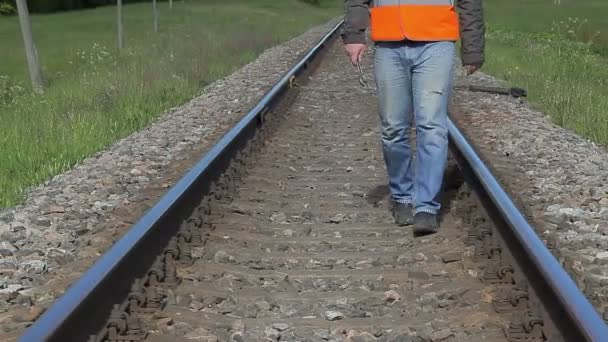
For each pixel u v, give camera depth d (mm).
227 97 13766
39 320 3598
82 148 9492
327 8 75312
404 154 6293
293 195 7277
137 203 6883
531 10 56656
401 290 4891
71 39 32938
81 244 5801
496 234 5379
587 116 11250
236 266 5344
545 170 8062
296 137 10172
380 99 6168
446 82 5898
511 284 4680
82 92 14617
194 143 9719
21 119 11906
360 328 4301
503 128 10555
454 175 7422
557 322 3846
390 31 5875
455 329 4219
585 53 22219
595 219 6227
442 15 5809
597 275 4977
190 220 5926
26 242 5801
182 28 34625
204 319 4430
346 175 8117
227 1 72750
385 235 6152
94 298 4000
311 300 4738
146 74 15258
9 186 7660
